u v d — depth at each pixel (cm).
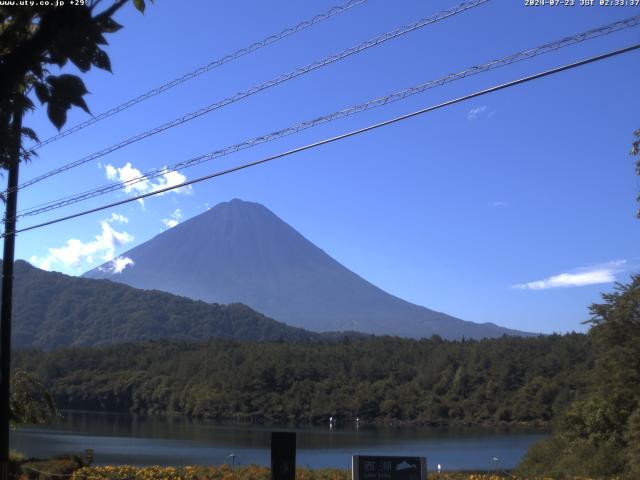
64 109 425
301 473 2064
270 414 12581
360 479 1178
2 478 1736
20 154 503
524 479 2267
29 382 2781
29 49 392
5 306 1822
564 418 4197
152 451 6275
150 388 14025
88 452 2275
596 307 3959
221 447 6875
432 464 5509
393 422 12231
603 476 3369
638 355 3778
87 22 402
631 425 3403
